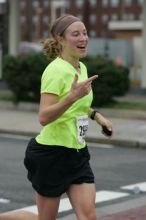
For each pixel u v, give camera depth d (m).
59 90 7.78
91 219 7.77
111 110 30.39
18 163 18.56
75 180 7.91
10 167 17.86
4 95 34.84
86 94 7.46
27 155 8.15
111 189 15.20
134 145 23.02
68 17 8.09
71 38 7.96
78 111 7.95
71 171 7.95
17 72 32.22
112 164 18.89
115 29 73.50
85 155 8.12
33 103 32.41
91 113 8.32
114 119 29.55
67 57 8.05
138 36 72.19
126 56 57.59
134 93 38.97
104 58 31.73
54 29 8.12
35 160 8.03
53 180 7.97
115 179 16.48
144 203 13.80
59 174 7.97
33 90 32.25
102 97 30.72
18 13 46.62
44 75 7.88
